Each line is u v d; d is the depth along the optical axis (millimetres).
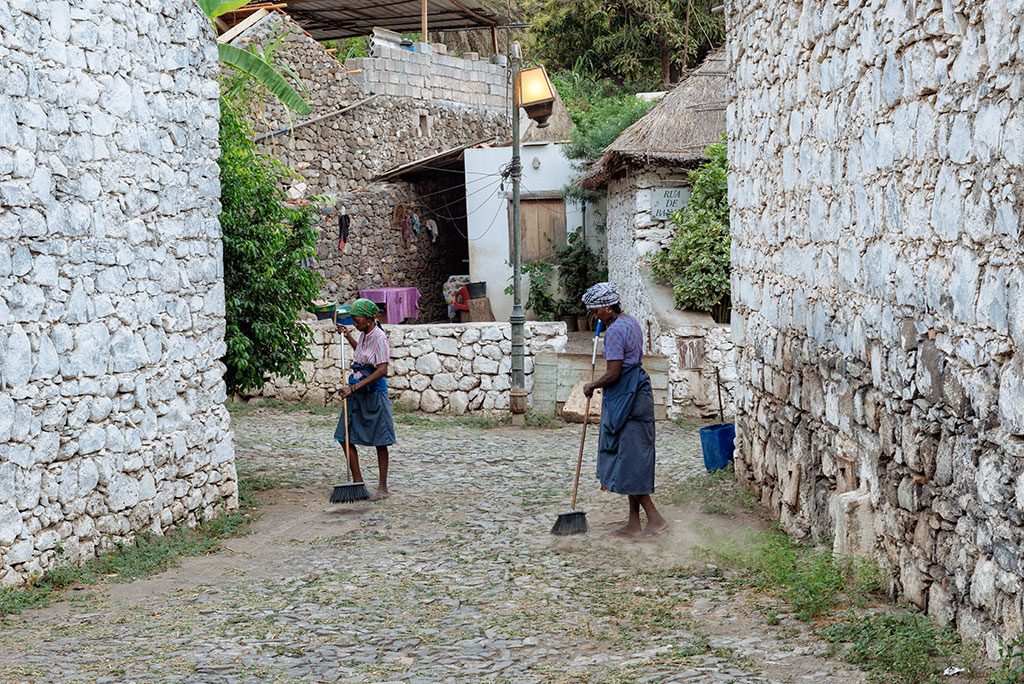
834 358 6664
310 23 28047
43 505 6645
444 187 27047
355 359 9734
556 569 6949
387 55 25203
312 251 10969
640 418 7637
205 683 4797
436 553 7613
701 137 17562
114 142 7516
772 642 5137
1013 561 4188
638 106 24125
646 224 17750
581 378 15344
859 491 6164
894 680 4391
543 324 15797
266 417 15594
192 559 7613
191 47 8617
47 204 6719
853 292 6266
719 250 15875
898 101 5406
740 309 9508
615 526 8227
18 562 6379
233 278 10078
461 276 25250
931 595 5109
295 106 14070
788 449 7848
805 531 7301
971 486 4605
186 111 8531
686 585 6402
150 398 7938
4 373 6270
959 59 4641
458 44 34469
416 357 15977
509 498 9695
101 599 6445
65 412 6891
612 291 7781
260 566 7426
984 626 4488
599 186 21141
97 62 7320
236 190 9883
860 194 6074
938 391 4973
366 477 10969
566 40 33375
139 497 7750
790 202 7680
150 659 5164
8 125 6344
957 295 4711
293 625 5820
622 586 6457
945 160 4824
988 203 4363
